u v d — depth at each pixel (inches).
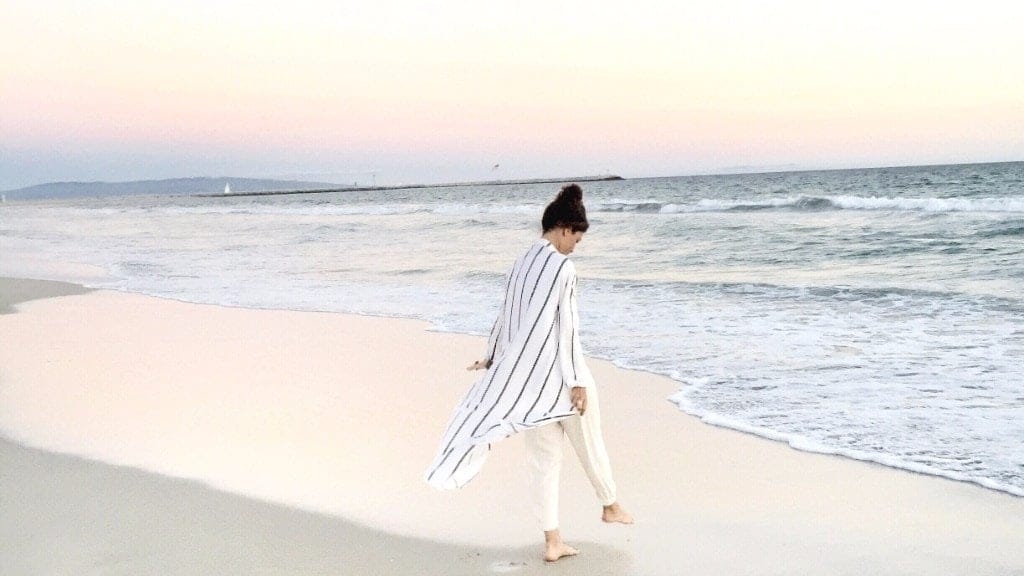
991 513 153.3
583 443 140.1
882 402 225.5
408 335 354.3
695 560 138.0
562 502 166.9
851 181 1974.7
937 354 276.5
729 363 279.1
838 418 213.5
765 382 252.8
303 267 640.4
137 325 406.0
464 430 134.6
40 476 187.3
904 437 196.9
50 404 254.1
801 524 151.5
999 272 452.4
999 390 231.0
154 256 786.2
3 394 269.1
